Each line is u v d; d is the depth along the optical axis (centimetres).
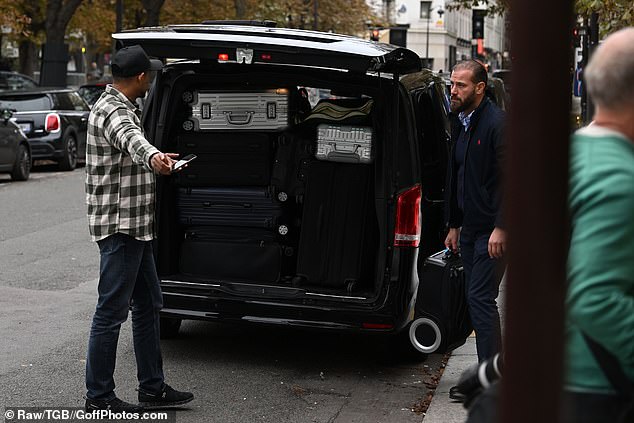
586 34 1756
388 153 644
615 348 261
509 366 195
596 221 258
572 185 256
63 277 989
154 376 580
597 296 256
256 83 680
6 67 5103
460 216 604
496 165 567
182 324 820
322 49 604
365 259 681
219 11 4128
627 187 258
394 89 647
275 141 705
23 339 745
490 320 572
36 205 1546
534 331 192
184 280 687
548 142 186
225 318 668
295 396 625
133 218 545
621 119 276
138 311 574
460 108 572
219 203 704
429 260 633
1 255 1106
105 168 541
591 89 279
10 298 890
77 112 2238
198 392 627
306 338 781
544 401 192
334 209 680
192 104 705
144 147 521
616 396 266
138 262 553
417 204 645
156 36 632
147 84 555
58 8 3045
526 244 190
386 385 656
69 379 643
